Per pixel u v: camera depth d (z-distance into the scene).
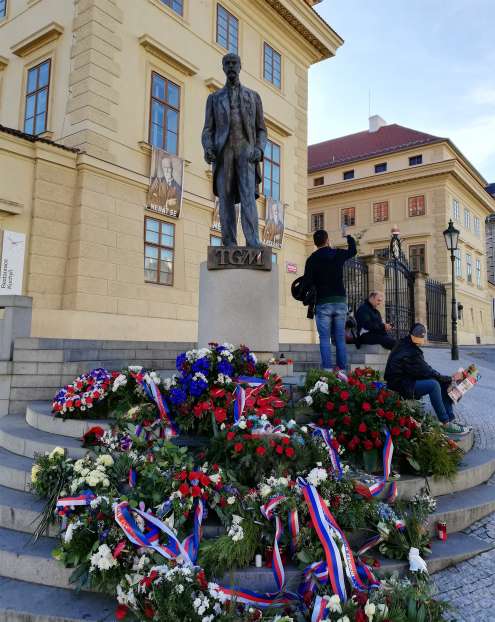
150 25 13.34
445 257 30.50
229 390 3.95
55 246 11.21
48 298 11.05
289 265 18.19
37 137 10.81
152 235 13.12
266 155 17.48
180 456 3.34
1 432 4.72
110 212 12.02
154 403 4.11
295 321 18.03
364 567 2.83
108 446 3.70
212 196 14.97
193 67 14.34
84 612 2.65
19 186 10.73
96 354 6.80
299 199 18.98
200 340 5.59
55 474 3.36
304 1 17.61
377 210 33.53
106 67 12.17
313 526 2.92
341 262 6.18
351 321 8.50
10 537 3.26
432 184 31.34
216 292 5.44
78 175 11.59
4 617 2.66
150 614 2.49
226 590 2.55
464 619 2.66
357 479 3.47
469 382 5.23
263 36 17.47
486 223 50.12
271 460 3.29
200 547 2.83
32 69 13.24
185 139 14.23
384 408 3.89
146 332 12.58
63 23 12.54
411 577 2.94
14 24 13.78
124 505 2.89
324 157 39.47
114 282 11.97
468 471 4.32
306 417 4.08
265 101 17.34
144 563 2.69
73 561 2.84
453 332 13.79
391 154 33.59
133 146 12.75
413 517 3.30
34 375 6.00
